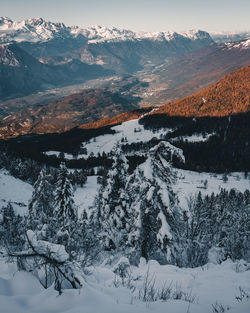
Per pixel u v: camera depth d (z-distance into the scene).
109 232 17.67
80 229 10.05
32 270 4.33
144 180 13.16
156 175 13.13
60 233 7.74
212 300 4.73
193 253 13.34
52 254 4.23
